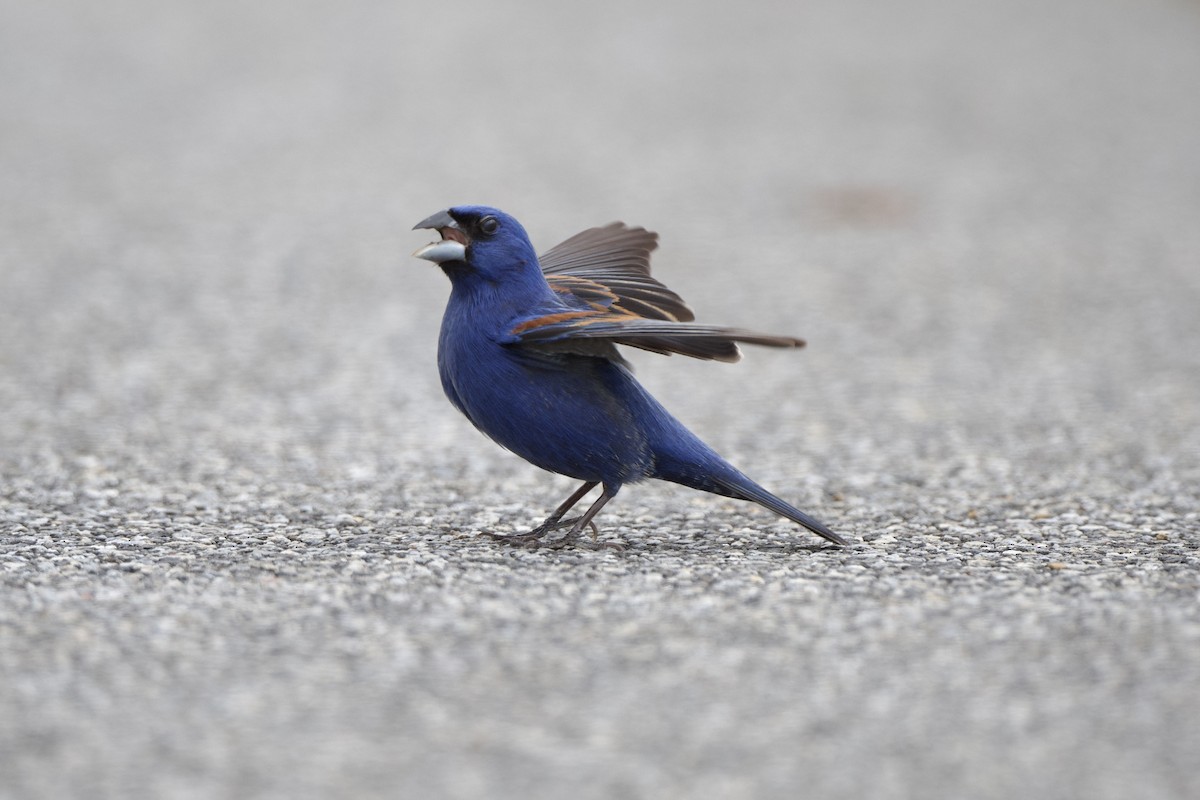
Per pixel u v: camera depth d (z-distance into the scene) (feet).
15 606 27.30
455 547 32.91
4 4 157.58
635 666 24.67
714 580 29.86
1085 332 64.59
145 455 43.80
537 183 94.43
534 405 31.42
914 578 30.14
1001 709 22.99
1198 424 49.67
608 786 20.47
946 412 52.21
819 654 25.29
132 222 82.94
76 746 21.35
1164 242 82.43
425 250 31.09
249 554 31.78
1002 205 91.25
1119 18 165.78
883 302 70.08
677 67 136.15
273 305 67.46
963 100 123.54
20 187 90.07
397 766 20.93
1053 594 28.84
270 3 165.37
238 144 104.06
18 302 66.13
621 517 37.14
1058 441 47.62
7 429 46.85
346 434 47.55
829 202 91.40
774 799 20.16
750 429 50.01
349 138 106.83
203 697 23.12
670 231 83.56
